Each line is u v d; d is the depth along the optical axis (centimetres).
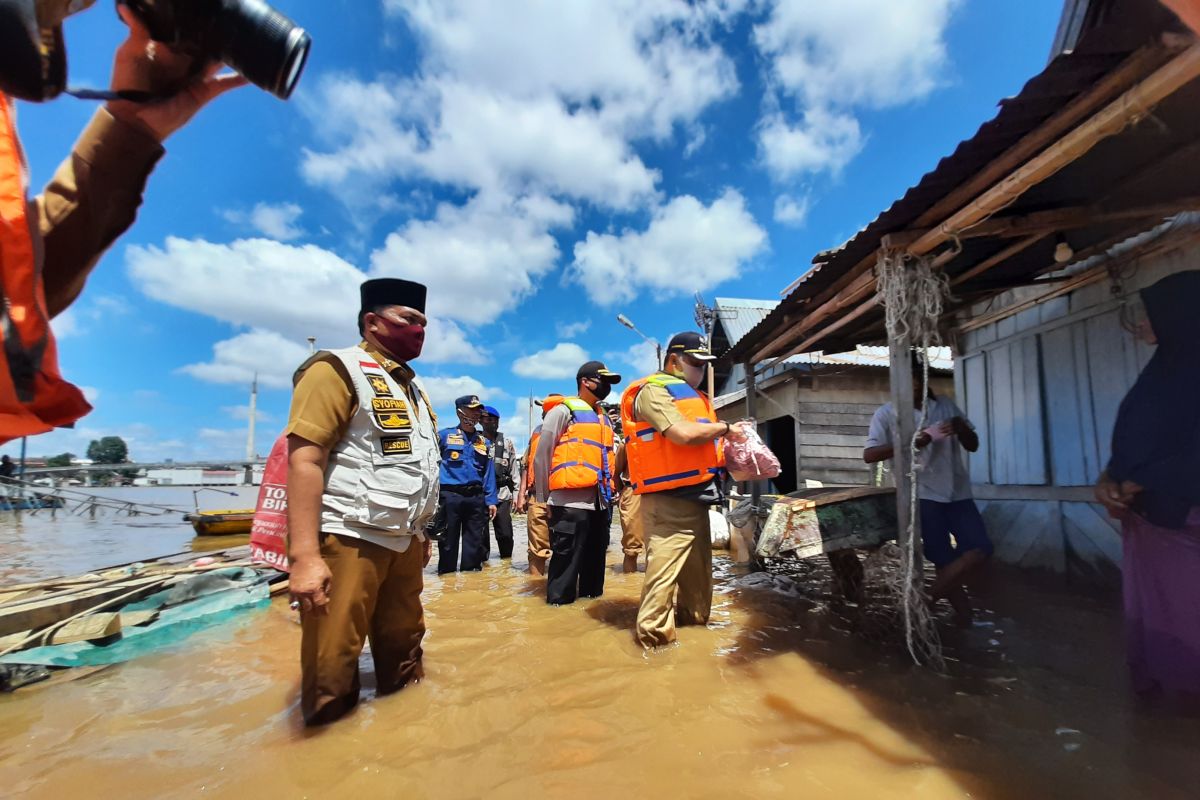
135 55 100
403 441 253
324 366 236
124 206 103
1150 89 204
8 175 85
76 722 240
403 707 246
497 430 781
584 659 311
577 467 452
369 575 240
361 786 183
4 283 83
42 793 181
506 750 206
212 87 107
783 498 510
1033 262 462
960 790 178
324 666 230
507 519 774
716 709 241
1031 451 555
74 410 96
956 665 295
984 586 475
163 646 357
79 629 350
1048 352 538
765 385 1152
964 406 657
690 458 352
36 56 75
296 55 98
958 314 654
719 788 180
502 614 425
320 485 227
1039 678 274
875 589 480
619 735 218
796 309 520
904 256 346
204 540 1267
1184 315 238
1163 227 421
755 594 475
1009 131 251
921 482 399
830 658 308
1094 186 329
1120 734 214
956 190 301
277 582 542
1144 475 240
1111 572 468
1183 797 172
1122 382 463
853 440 1067
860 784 182
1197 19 104
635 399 377
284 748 210
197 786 184
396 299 270
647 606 338
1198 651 225
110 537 1413
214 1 92
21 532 1544
